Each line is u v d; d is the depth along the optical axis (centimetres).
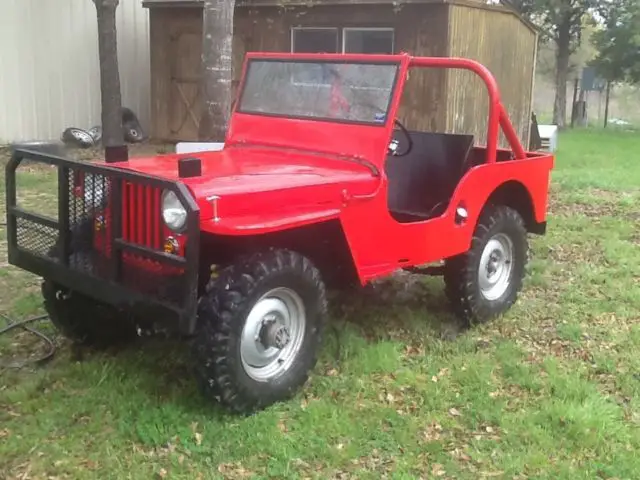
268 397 369
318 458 336
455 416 376
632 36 2105
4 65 1273
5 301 521
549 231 748
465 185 457
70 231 373
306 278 373
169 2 1319
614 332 486
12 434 347
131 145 1362
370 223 406
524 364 434
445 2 1103
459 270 477
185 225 328
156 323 352
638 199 920
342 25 1192
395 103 414
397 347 451
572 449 348
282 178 375
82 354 434
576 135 1906
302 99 451
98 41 1275
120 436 347
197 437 346
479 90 1248
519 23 1370
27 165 924
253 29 1266
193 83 1354
